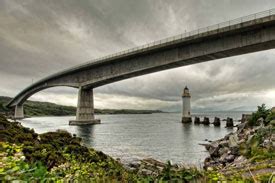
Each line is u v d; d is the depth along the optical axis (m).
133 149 27.88
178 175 5.65
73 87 83.12
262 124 17.05
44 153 6.30
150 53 56.91
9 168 3.54
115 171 6.73
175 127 70.56
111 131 54.56
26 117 145.38
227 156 15.00
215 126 74.56
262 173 7.93
